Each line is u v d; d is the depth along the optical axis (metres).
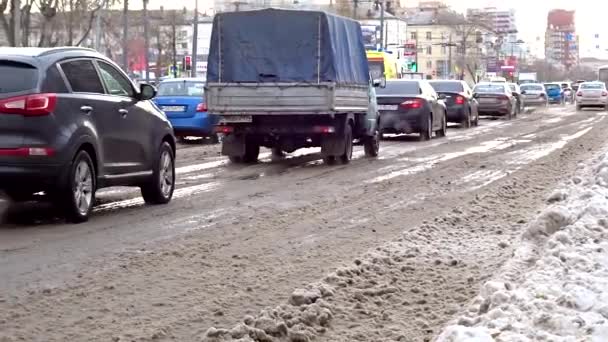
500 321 5.93
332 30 18.66
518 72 145.00
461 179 16.03
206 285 7.86
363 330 6.57
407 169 17.97
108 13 55.12
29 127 10.30
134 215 11.72
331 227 10.84
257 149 19.83
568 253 7.93
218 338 6.27
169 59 77.69
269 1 75.50
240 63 18.81
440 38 129.62
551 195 12.87
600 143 25.16
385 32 83.25
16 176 10.30
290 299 7.26
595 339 5.50
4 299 7.31
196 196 13.73
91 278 8.06
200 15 95.00
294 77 18.64
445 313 7.02
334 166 18.75
